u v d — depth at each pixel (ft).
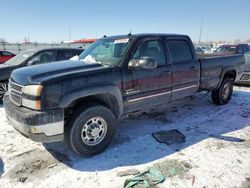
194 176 9.40
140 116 16.76
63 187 8.83
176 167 10.03
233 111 18.07
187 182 9.04
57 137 9.92
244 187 8.76
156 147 11.96
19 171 9.80
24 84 9.84
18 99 10.17
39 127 9.30
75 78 10.09
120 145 12.19
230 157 10.89
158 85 13.44
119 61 11.91
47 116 9.38
